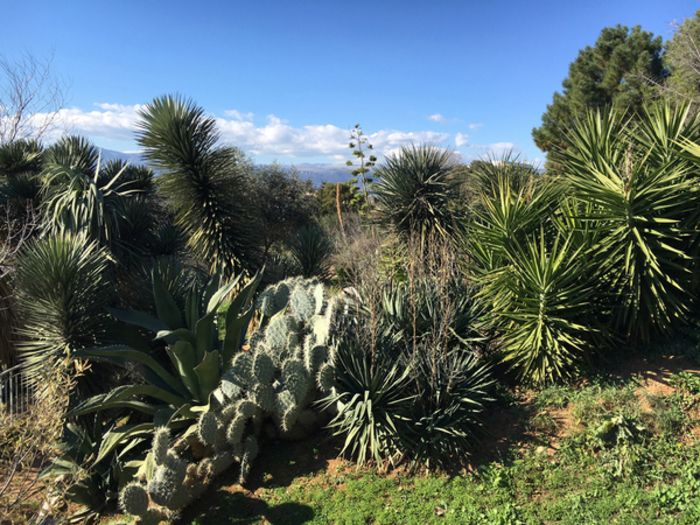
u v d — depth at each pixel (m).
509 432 5.21
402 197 8.87
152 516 4.69
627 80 22.45
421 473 4.93
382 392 5.04
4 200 11.38
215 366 6.20
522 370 6.04
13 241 9.34
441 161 9.24
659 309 5.79
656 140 6.35
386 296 6.47
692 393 5.10
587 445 4.78
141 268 9.07
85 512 5.67
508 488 4.51
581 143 6.72
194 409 5.93
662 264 5.79
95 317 6.90
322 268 12.10
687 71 15.67
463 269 7.14
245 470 5.24
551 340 5.64
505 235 6.47
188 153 9.91
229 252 10.29
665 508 3.98
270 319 6.91
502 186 6.77
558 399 5.48
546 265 5.62
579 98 24.58
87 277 6.89
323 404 5.86
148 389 6.07
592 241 5.90
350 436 5.04
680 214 5.83
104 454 5.89
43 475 5.33
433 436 4.96
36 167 13.51
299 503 4.82
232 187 10.56
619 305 5.91
